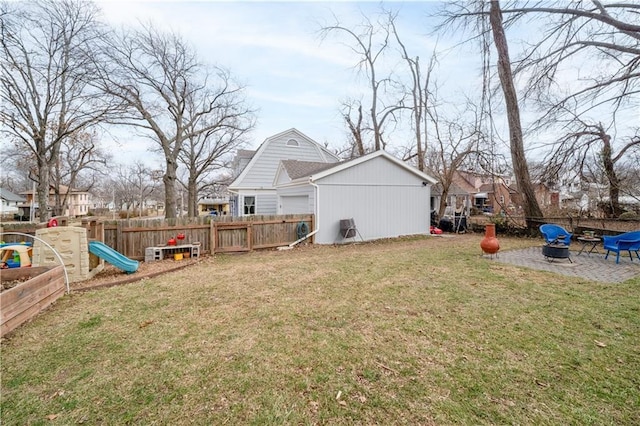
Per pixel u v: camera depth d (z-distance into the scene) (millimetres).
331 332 3195
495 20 7852
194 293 4633
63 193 33844
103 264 6551
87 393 2207
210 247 8734
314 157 17922
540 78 7988
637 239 6625
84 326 3400
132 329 3314
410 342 2957
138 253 7922
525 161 11477
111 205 53156
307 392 2205
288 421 1923
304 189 11266
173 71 14445
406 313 3719
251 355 2729
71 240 5465
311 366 2541
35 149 13555
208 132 18797
